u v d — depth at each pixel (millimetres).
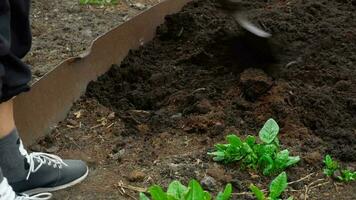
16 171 2848
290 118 3426
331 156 3182
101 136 3420
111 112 3617
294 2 4734
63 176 2986
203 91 3746
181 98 3682
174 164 3127
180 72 4000
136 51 4277
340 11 4609
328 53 4055
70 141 3379
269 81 3658
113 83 3932
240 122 3457
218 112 3523
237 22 3799
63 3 4977
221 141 3316
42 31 4547
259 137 3172
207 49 4113
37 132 3385
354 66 3936
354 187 2975
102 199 2924
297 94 3602
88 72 3863
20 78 2707
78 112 3629
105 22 4684
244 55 3900
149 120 3539
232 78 3832
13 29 2805
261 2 4793
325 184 2990
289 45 4070
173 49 4312
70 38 4449
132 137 3404
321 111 3504
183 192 2607
